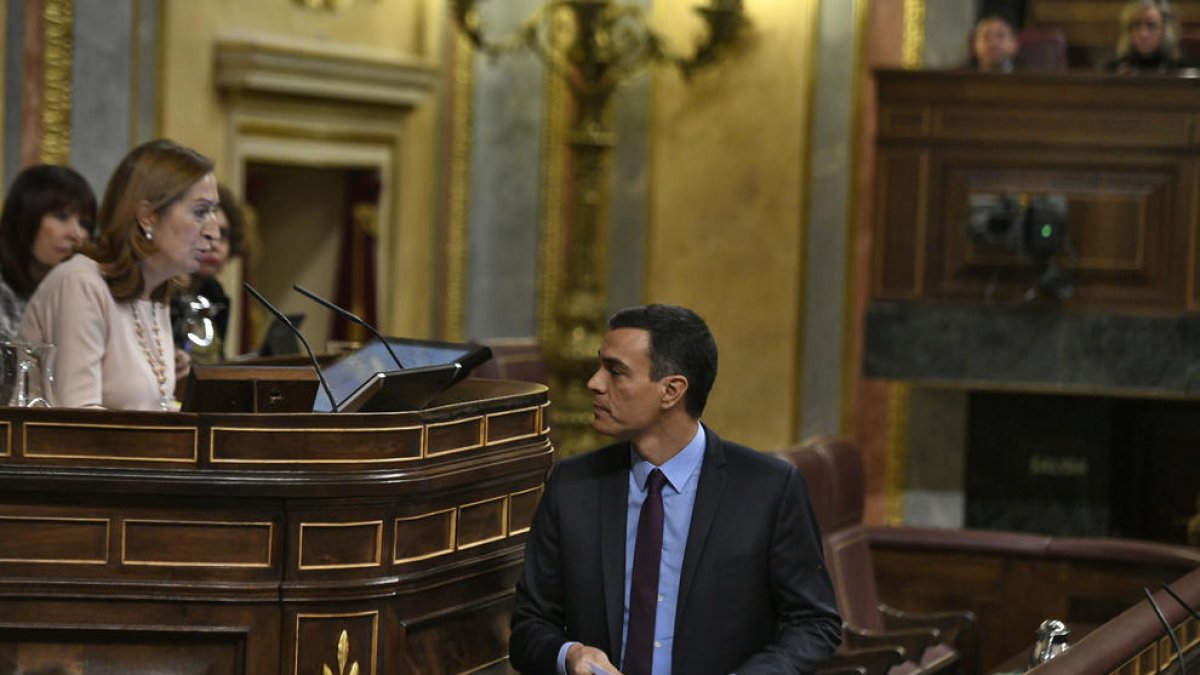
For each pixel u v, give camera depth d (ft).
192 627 29.30
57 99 52.16
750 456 30.99
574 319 66.44
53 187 40.32
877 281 61.16
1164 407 65.31
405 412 29.91
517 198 70.54
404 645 30.48
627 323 30.71
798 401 65.62
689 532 30.35
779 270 65.87
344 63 62.85
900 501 66.33
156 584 29.22
